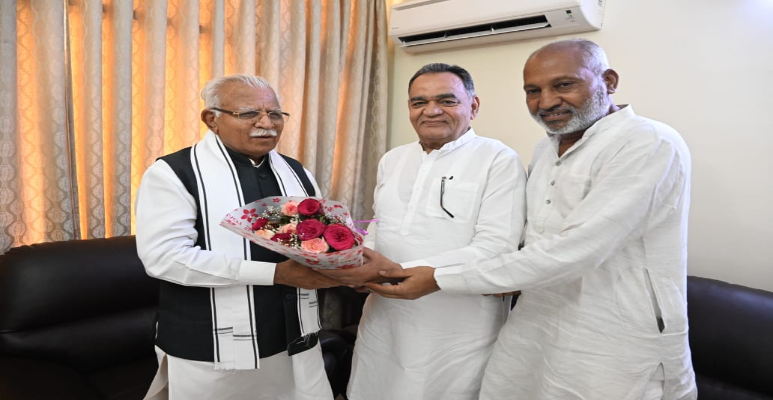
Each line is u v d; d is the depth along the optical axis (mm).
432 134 1439
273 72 2416
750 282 1872
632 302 1117
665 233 1109
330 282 1193
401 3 2734
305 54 2588
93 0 1804
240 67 2328
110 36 1939
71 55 1903
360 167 2979
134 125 2135
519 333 1318
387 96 3043
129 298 1882
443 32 2623
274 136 1233
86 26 1815
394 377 1451
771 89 1784
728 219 1913
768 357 1529
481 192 1403
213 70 2230
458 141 1481
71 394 1412
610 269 1132
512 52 2506
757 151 1827
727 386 1627
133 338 1887
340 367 2029
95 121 1865
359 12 2803
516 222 1348
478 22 2404
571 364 1160
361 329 1613
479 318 1442
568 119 1165
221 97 1195
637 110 2127
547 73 1153
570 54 1142
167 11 2078
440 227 1403
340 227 1061
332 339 2000
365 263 1235
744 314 1625
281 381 1327
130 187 2025
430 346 1408
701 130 1958
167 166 1159
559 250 1087
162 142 2082
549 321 1236
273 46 2400
